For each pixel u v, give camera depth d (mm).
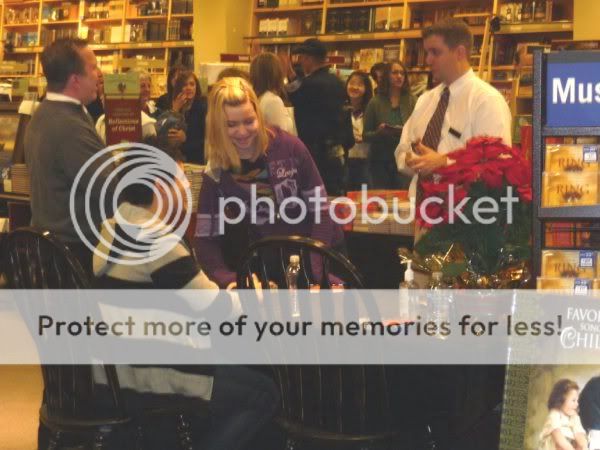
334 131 7641
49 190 3736
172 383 2820
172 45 13234
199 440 3055
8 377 5000
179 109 7176
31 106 6152
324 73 7633
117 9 14125
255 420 2949
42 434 3316
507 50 10172
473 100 3826
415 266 2896
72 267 2781
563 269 2221
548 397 2004
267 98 6191
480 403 2592
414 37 10961
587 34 9305
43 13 15250
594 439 1968
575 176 2209
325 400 2656
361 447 2590
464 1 10719
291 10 11969
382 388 2574
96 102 5945
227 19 12031
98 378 2844
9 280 3100
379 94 8195
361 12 11406
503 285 2654
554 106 2217
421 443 2705
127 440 3080
